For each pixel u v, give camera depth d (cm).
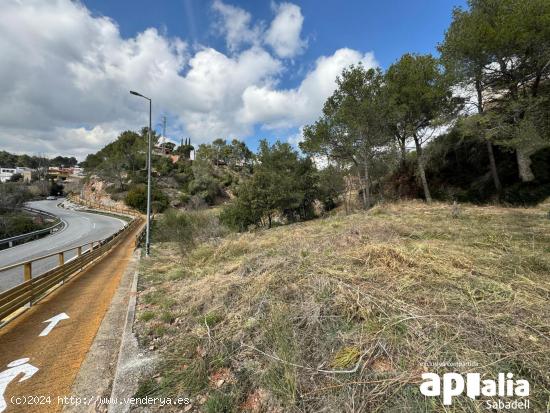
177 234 1156
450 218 847
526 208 948
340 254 471
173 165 5809
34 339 380
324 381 214
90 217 3766
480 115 1059
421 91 1316
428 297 301
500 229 629
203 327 346
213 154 6806
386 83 1443
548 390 180
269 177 2050
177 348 312
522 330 235
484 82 1124
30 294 548
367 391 196
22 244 1906
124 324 422
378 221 827
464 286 320
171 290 577
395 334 245
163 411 219
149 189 1327
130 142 6209
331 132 1567
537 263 381
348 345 246
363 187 1906
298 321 297
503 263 391
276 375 229
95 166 6431
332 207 2441
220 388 235
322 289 340
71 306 535
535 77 1016
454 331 239
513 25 906
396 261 403
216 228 1590
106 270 958
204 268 706
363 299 303
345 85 1459
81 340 376
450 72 1149
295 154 2317
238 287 442
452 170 1625
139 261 1061
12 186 3569
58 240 2084
